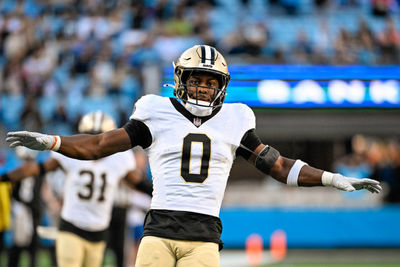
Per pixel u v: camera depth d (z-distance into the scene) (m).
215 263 11.19
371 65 39.84
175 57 54.41
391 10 58.66
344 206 40.91
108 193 19.92
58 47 55.72
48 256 37.78
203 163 11.52
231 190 42.91
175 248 11.19
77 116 49.69
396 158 42.50
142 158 28.91
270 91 38.78
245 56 51.28
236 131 11.84
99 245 19.97
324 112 39.22
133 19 57.72
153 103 11.76
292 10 58.47
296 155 41.69
